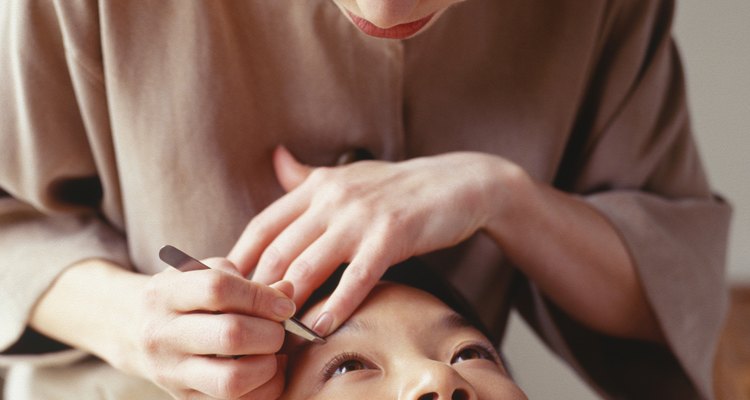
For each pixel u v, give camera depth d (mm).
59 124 952
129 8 888
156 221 960
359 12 763
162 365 771
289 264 842
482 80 1005
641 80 1054
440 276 949
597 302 1018
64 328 953
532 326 1169
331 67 941
